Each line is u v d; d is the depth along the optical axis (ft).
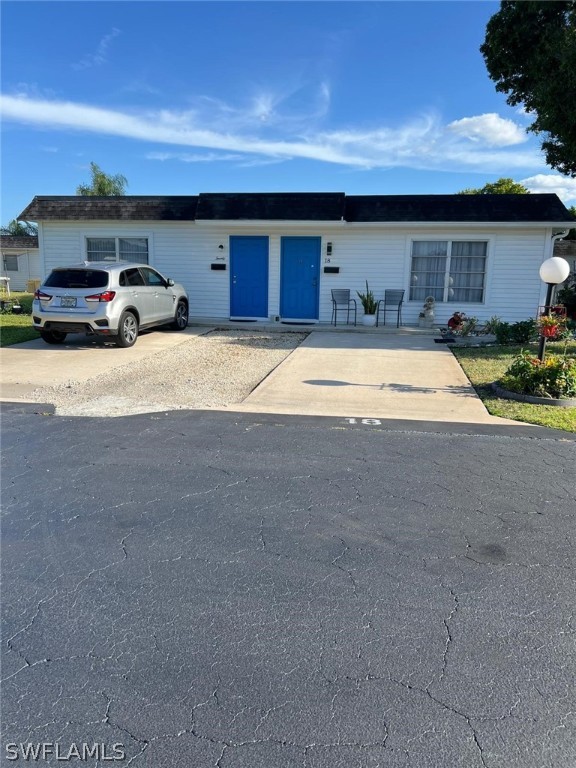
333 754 6.20
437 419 19.95
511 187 115.65
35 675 7.39
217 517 11.98
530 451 16.47
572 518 12.05
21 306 56.13
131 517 11.94
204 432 18.06
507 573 9.89
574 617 8.67
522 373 23.25
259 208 46.11
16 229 180.45
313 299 48.55
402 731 6.50
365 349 35.32
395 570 9.96
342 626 8.42
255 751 6.24
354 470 14.76
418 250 46.44
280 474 14.44
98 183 139.64
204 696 7.04
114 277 33.81
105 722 6.65
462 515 12.16
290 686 7.20
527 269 44.80
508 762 6.11
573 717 6.72
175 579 9.66
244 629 8.34
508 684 7.25
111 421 19.25
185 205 48.65
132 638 8.14
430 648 7.94
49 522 11.69
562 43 39.88
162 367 29.12
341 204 45.37
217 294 49.85
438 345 37.50
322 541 10.98
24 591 9.29
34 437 17.35
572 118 38.83
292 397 22.95
